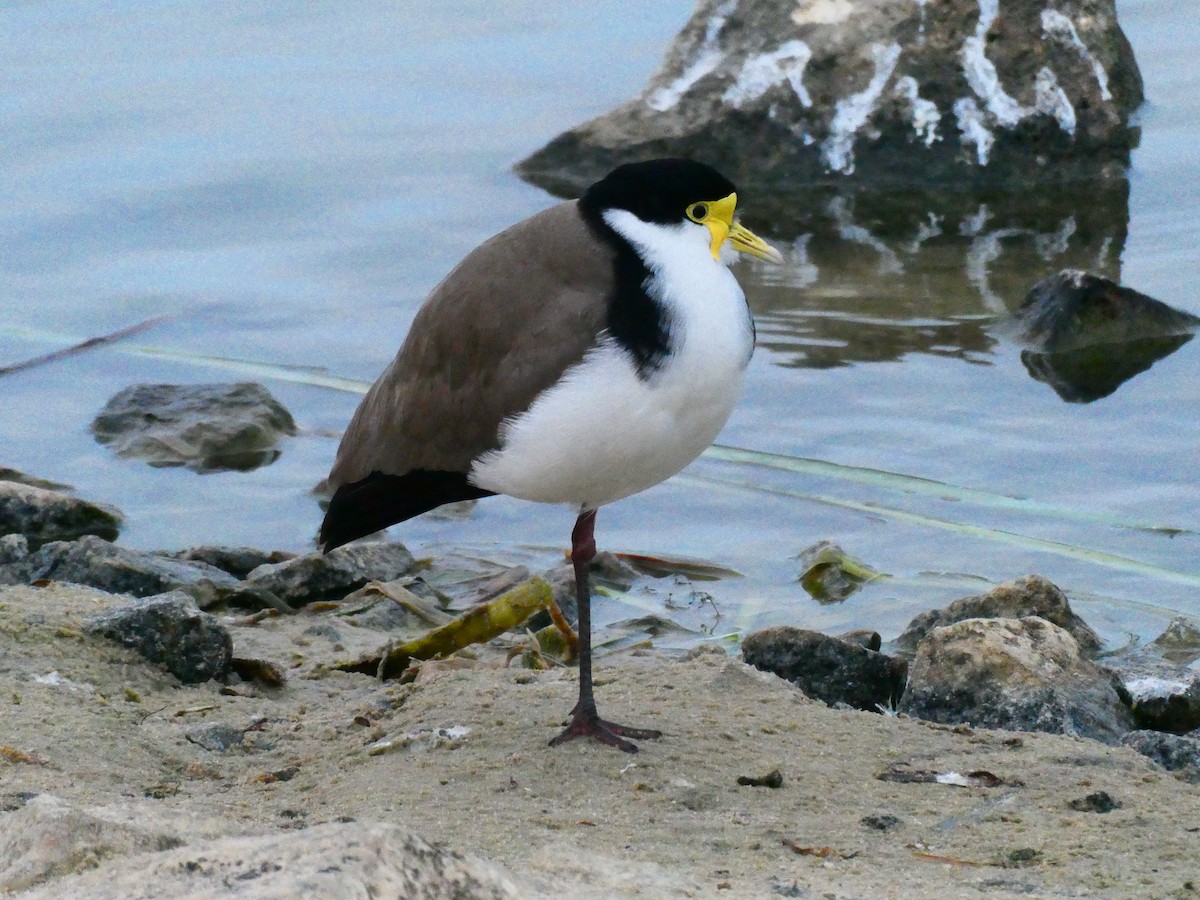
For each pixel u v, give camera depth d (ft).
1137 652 38.27
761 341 55.72
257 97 74.90
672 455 29.58
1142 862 24.00
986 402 51.52
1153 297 57.16
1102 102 70.23
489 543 46.24
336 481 32.53
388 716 31.68
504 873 17.57
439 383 30.04
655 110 71.87
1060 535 44.32
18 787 26.53
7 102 73.36
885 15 71.10
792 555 44.24
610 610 41.98
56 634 33.47
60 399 54.03
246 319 58.65
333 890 16.26
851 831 25.27
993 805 26.61
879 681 36.47
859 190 70.79
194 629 33.88
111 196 66.80
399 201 67.10
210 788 28.09
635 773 27.76
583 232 29.25
